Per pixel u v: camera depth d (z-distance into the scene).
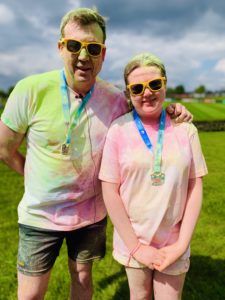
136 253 2.69
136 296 2.89
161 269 2.63
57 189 2.84
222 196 7.60
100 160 2.86
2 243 5.46
